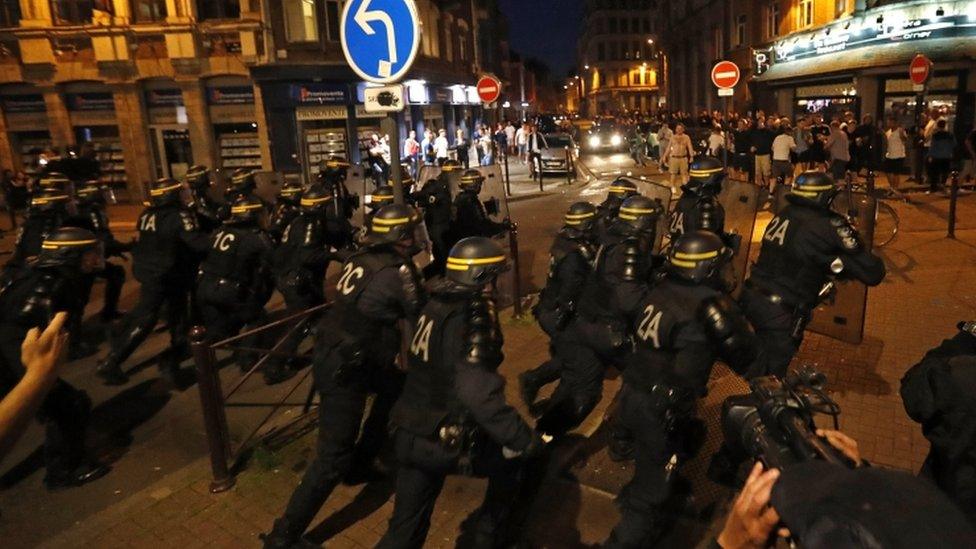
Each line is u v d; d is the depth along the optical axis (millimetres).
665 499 3527
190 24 20281
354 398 3953
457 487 4609
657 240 7809
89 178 16094
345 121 22375
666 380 3512
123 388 6824
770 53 27266
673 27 49031
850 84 22234
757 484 1215
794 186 4930
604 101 97188
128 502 4605
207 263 6672
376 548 3428
